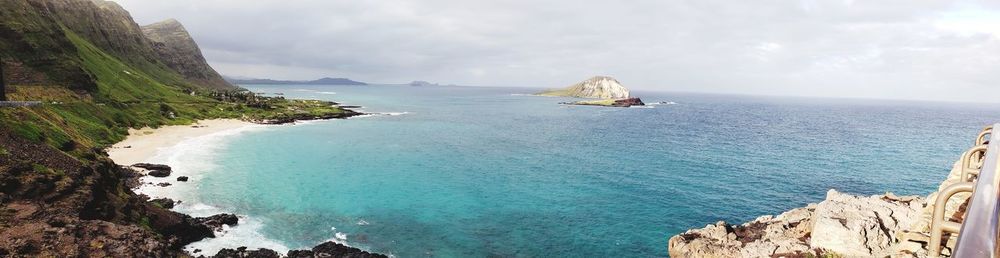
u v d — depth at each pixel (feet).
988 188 29.55
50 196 139.85
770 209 224.74
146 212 167.94
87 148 223.51
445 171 298.56
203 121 517.14
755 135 526.57
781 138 500.74
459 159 343.05
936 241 40.60
